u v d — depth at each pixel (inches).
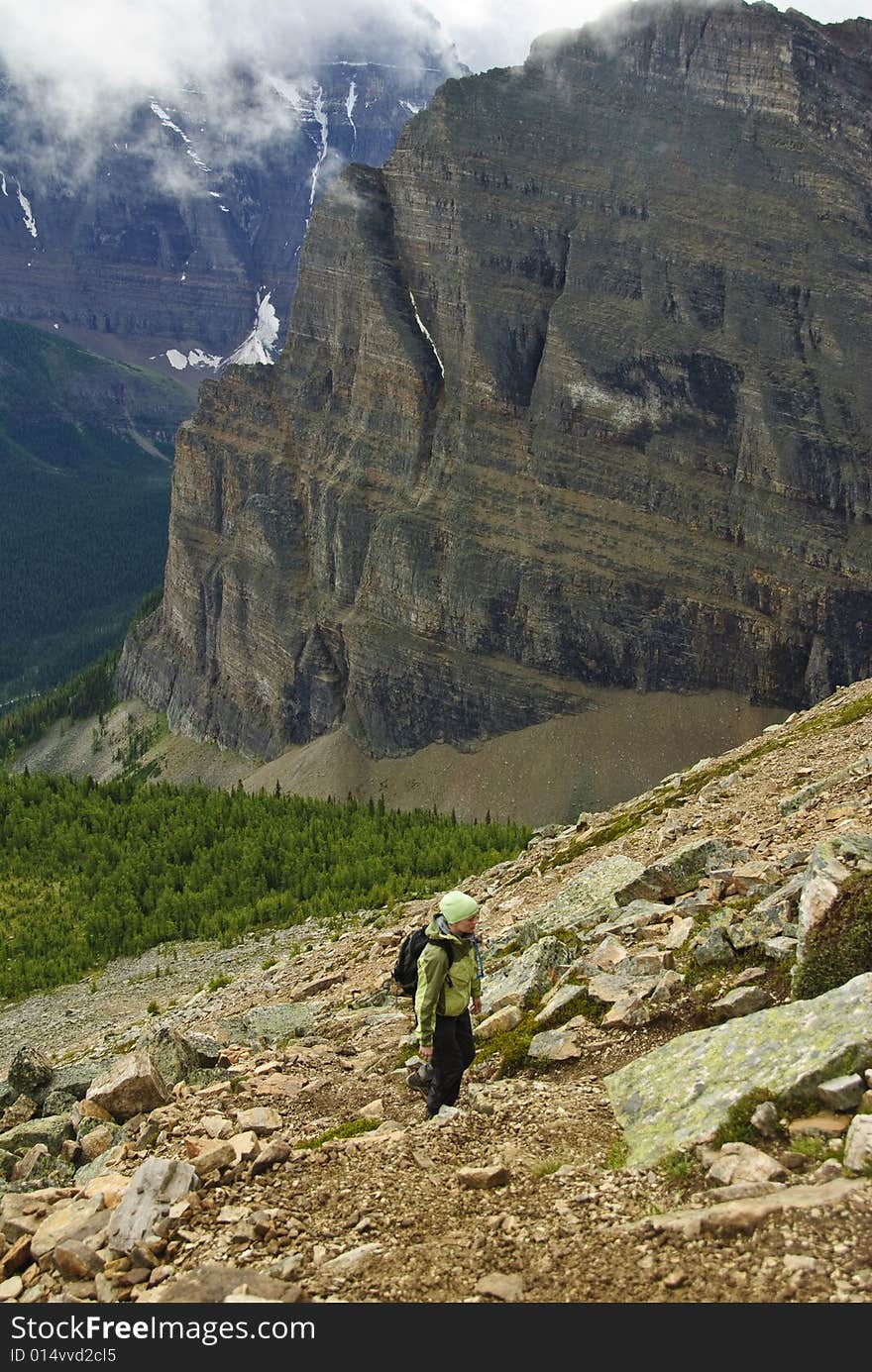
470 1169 596.4
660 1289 474.9
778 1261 469.7
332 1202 600.1
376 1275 521.7
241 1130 776.3
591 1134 634.8
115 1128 824.9
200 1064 1003.3
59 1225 623.5
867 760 1411.2
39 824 5959.6
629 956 892.6
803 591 7815.0
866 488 7731.3
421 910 2320.4
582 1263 502.0
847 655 7780.5
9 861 5526.6
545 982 942.4
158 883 5014.8
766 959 805.2
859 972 689.0
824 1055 589.0
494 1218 549.3
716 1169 542.3
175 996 3257.9
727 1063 633.6
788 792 1605.6
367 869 4471.0
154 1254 578.2
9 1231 647.8
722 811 1627.7
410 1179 614.5
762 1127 566.3
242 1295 507.5
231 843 5393.7
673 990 818.2
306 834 5408.5
